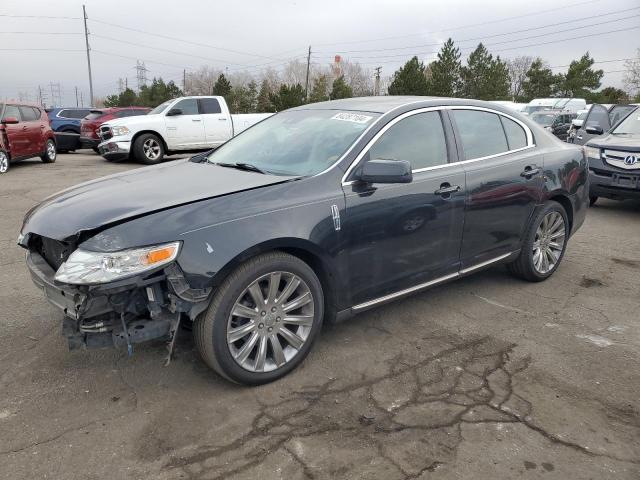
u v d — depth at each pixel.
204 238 2.84
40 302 4.39
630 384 3.26
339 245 3.33
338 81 58.16
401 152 3.74
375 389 3.17
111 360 3.46
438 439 2.71
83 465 2.50
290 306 3.22
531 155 4.70
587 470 2.50
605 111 12.34
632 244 6.54
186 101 15.23
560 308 4.43
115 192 3.31
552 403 3.04
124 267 2.69
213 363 3.02
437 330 3.98
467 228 4.12
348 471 2.47
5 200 8.97
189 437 2.71
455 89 51.44
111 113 18.83
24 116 14.15
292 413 2.92
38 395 3.06
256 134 4.41
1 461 2.52
